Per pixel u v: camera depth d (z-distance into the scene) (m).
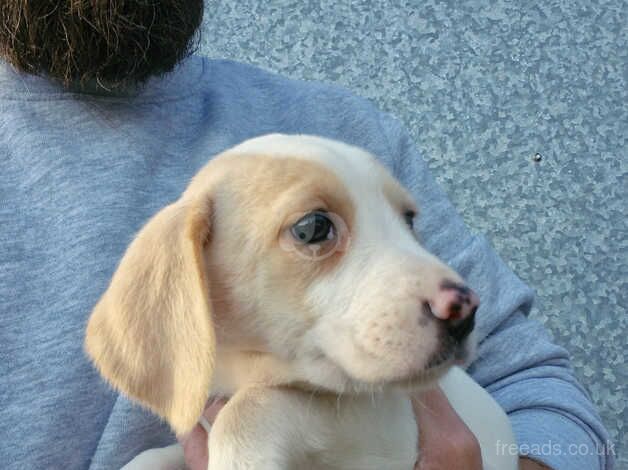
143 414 0.46
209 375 0.37
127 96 0.53
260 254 0.39
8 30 0.50
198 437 0.43
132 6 0.51
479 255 0.57
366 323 0.38
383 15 0.87
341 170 0.41
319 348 0.39
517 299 0.57
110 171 0.50
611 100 0.83
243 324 0.40
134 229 0.49
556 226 0.83
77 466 0.46
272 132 0.57
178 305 0.38
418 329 0.37
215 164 0.42
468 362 0.39
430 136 0.86
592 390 0.81
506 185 0.84
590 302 0.82
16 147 0.50
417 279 0.38
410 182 0.60
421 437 0.43
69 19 0.50
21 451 0.44
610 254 0.82
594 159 0.83
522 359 0.55
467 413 0.49
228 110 0.56
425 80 0.87
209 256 0.40
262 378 0.41
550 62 0.84
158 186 0.51
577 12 0.84
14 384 0.45
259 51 0.91
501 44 0.85
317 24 0.89
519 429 0.51
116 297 0.39
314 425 0.40
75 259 0.47
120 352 0.38
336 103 0.60
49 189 0.49
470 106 0.85
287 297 0.39
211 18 0.91
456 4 0.86
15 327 0.46
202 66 0.59
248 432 0.38
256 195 0.40
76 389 0.46
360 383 0.39
